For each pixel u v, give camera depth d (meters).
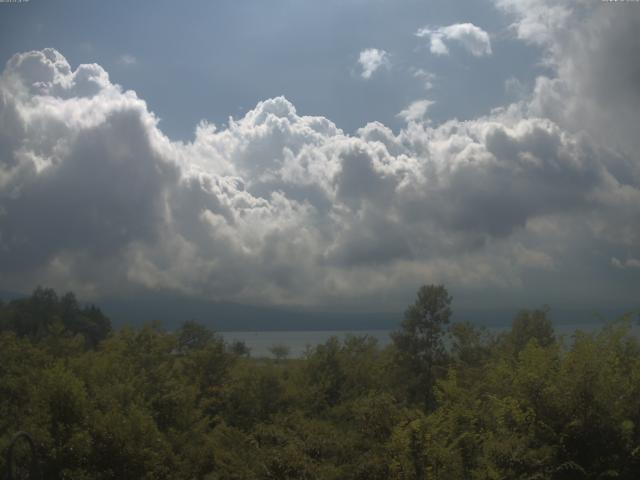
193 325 40.41
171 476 21.41
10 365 27.53
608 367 11.98
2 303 67.94
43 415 19.41
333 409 28.03
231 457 21.36
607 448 11.45
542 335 30.05
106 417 19.95
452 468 13.57
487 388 15.65
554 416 11.95
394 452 14.45
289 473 16.89
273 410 30.08
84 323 69.88
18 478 17.80
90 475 18.81
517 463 11.41
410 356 33.59
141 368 28.34
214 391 31.97
